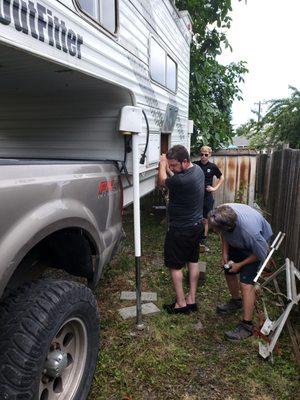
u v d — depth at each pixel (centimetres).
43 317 176
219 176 578
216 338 312
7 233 158
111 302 367
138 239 314
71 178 213
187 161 329
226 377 264
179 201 326
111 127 320
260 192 863
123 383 252
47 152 343
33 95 318
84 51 229
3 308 180
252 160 700
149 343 298
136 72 346
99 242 252
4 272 153
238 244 309
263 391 252
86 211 228
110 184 275
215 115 931
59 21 198
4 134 352
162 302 372
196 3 809
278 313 355
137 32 346
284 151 528
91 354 224
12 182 163
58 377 203
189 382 257
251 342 305
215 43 898
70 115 329
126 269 450
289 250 447
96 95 316
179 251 335
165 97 493
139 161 338
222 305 355
